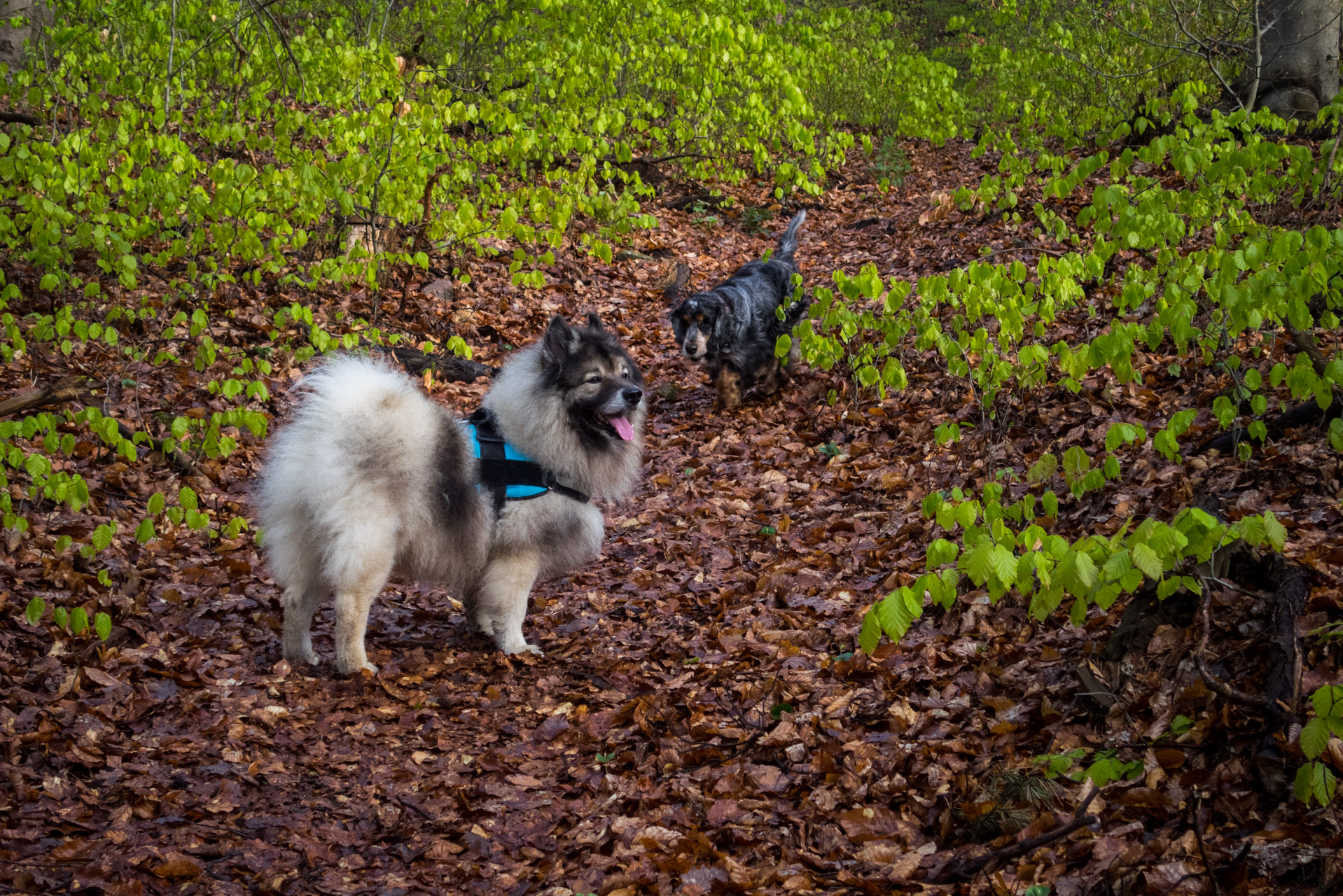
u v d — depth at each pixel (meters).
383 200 8.49
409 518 4.50
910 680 3.97
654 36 12.41
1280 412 5.09
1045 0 13.65
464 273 10.60
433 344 9.12
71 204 7.55
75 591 5.00
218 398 7.43
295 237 8.21
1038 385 5.92
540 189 8.55
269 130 11.41
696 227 14.86
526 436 4.84
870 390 8.01
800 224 9.62
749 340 8.46
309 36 11.16
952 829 2.96
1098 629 3.82
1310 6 12.07
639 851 3.13
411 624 5.39
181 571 5.52
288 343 7.42
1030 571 2.63
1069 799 2.89
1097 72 11.55
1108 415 6.05
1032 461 5.91
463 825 3.46
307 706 4.28
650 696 4.32
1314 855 2.32
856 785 3.30
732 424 8.23
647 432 8.30
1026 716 3.46
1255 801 2.64
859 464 6.82
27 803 3.37
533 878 3.13
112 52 9.50
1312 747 2.31
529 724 4.23
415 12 12.52
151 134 8.03
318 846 3.33
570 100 10.88
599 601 5.55
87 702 4.07
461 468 4.63
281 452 4.50
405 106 8.52
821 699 3.97
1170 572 3.30
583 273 12.23
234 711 4.16
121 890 2.96
